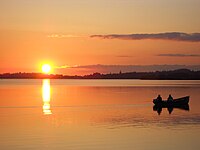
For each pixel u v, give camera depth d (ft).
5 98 370.73
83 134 150.51
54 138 141.79
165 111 248.32
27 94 447.01
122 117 209.67
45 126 173.27
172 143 134.00
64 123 184.14
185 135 149.07
